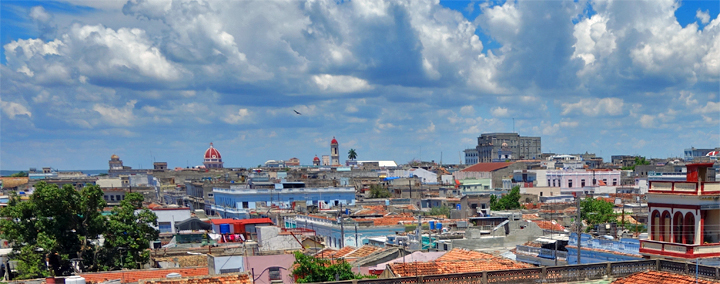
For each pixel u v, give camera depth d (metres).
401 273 46.03
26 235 68.44
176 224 100.12
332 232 92.56
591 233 61.94
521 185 181.25
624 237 56.44
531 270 37.78
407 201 145.25
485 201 137.38
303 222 103.12
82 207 69.00
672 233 39.25
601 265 38.72
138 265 71.19
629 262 39.06
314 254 65.06
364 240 88.00
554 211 112.81
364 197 164.00
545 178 184.50
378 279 35.94
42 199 68.38
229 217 136.50
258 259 52.31
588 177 184.38
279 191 141.50
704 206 37.72
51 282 47.75
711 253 37.94
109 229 70.69
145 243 71.19
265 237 73.19
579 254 48.88
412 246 71.19
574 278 38.28
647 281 37.09
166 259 67.31
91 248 70.38
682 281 35.78
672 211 39.28
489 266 47.91
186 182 184.00
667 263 37.94
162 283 41.00
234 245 73.50
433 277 36.47
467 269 47.06
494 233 71.25
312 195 143.62
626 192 168.38
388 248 64.75
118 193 173.25
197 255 68.06
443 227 83.81
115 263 69.56
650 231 40.94
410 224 90.06
